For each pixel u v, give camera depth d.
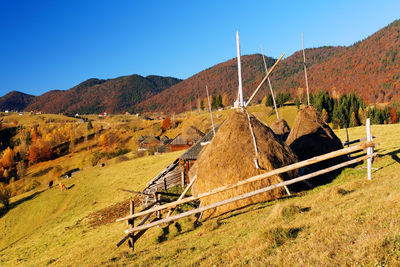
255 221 10.69
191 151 30.62
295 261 5.93
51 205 46.25
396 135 35.72
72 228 30.17
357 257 5.10
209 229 11.94
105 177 51.78
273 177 14.80
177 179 30.92
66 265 15.67
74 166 125.06
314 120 21.44
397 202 7.19
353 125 111.38
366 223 6.51
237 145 16.03
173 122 174.88
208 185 15.72
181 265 8.36
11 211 49.44
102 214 32.47
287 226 8.20
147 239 14.48
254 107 150.75
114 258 12.47
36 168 134.88
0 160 145.25
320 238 6.62
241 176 15.07
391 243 5.09
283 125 29.45
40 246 27.25
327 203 10.23
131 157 85.12
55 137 180.75
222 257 7.82
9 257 26.92
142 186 40.31
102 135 170.50
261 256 6.88
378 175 14.41
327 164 18.98
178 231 13.95
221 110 179.88
